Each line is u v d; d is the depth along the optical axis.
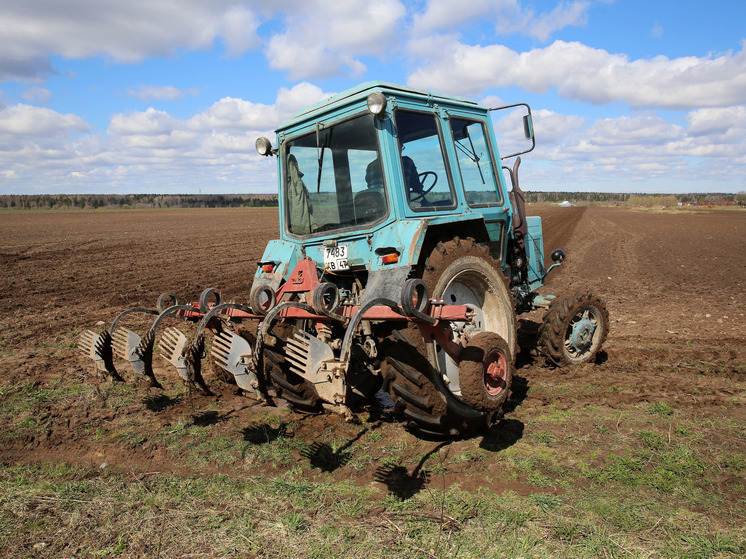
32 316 9.02
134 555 2.74
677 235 25.62
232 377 5.38
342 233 4.23
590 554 2.64
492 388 3.94
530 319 8.65
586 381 5.45
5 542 2.85
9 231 27.45
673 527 2.87
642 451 3.78
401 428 4.36
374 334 3.77
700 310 9.17
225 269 14.92
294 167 4.77
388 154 3.94
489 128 5.35
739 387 5.13
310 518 3.04
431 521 2.97
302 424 4.46
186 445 4.04
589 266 15.54
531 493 3.28
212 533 2.91
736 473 3.43
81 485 3.45
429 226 4.21
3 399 5.04
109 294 11.08
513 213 5.77
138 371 4.31
